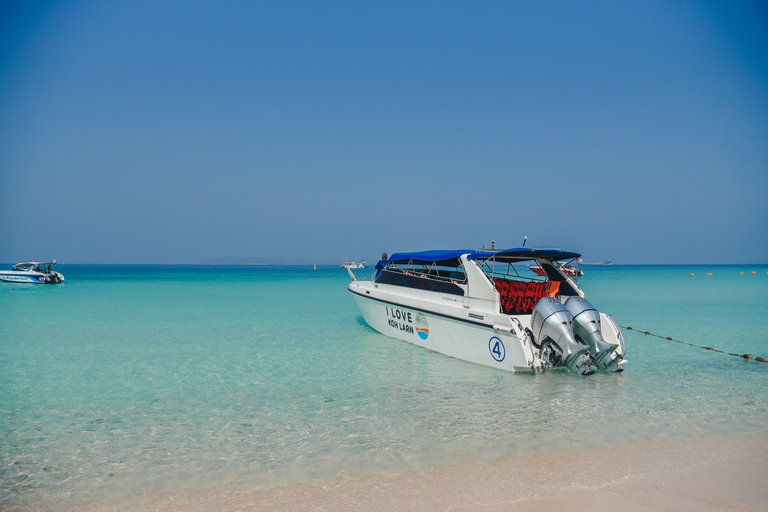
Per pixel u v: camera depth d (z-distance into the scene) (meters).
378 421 6.12
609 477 4.48
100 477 4.58
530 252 9.30
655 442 5.32
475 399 6.99
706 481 4.38
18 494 4.24
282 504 4.04
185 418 6.30
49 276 36.53
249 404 6.90
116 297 25.00
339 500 4.09
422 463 4.83
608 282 43.62
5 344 11.52
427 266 10.97
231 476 4.58
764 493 4.15
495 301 8.40
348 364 9.28
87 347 11.16
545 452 5.07
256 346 11.17
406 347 10.73
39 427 5.99
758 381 7.97
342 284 40.66
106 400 7.13
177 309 19.11
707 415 6.23
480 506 3.96
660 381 7.93
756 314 17.39
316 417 6.30
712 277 57.03
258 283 42.09
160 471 4.70
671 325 14.57
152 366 9.29
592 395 7.13
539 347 8.03
